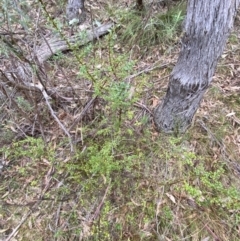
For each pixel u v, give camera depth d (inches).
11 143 92.3
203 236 74.9
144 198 79.2
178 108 82.4
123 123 86.7
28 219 79.9
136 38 119.0
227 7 63.4
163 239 74.6
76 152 83.6
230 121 93.8
